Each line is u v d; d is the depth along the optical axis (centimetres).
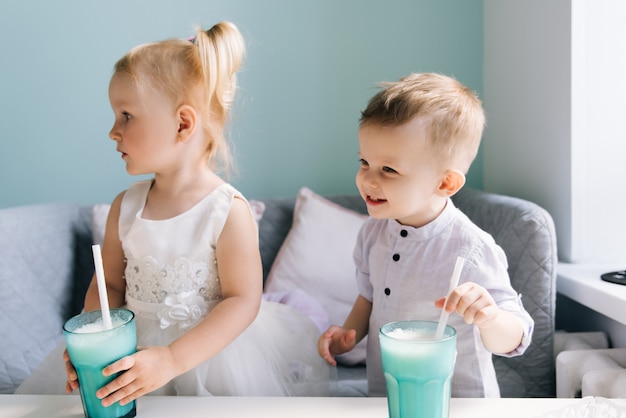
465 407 73
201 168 103
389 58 184
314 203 166
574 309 149
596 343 129
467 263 93
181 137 97
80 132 184
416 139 86
